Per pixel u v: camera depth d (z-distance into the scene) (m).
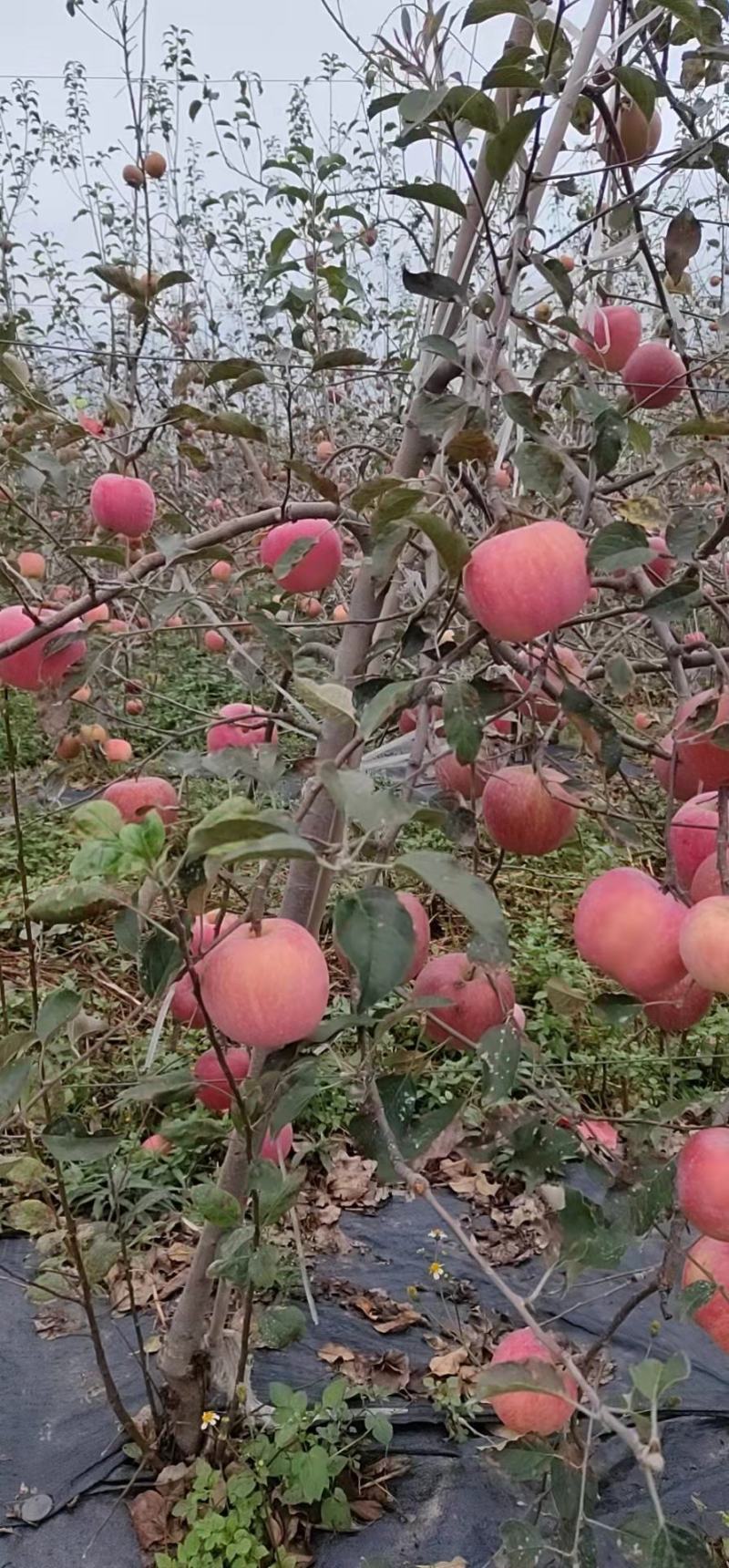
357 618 1.06
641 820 1.15
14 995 2.22
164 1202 1.85
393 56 1.14
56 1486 1.38
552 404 1.44
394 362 1.87
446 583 0.91
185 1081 0.95
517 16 1.07
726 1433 1.47
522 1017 1.02
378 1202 1.95
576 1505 0.90
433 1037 0.98
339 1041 1.88
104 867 0.71
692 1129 0.87
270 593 1.59
